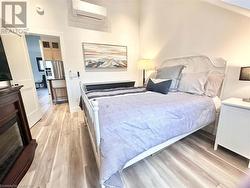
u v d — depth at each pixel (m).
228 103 1.52
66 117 3.18
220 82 1.99
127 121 1.17
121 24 3.80
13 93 1.61
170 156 1.65
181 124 1.51
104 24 3.57
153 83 2.46
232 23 1.86
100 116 1.24
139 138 1.20
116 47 3.83
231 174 1.34
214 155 1.65
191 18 2.45
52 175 1.39
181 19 2.66
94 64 3.61
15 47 2.38
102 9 3.31
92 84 3.42
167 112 1.41
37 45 7.04
